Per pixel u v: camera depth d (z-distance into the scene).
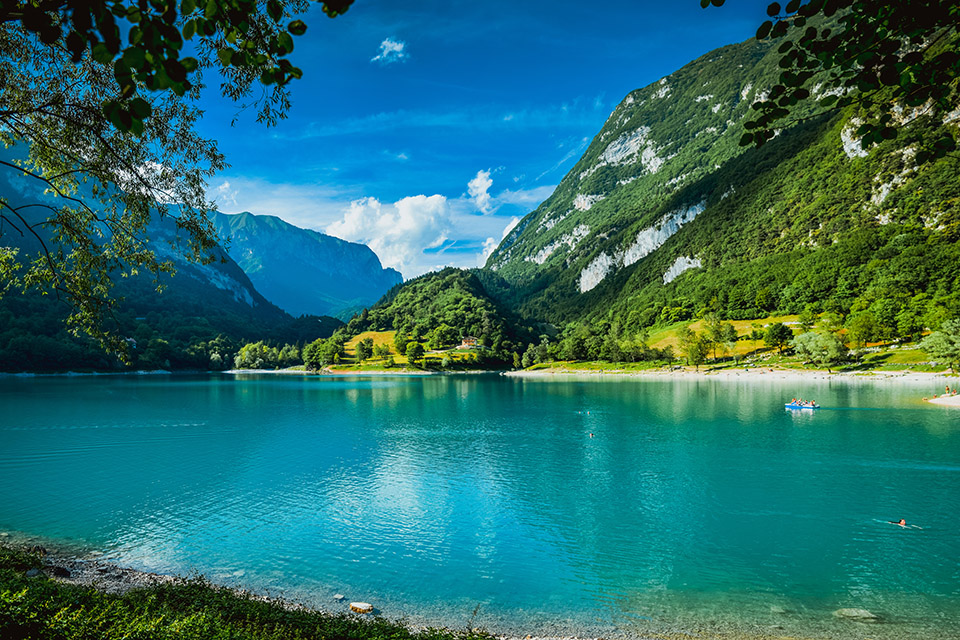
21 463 48.78
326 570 24.66
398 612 20.70
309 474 44.25
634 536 29.28
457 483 41.06
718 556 26.38
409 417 82.81
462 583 23.45
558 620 20.17
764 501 35.47
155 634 11.01
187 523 31.27
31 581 14.35
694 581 23.62
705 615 20.56
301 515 32.97
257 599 20.52
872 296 182.25
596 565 25.36
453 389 144.00
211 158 17.22
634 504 35.22
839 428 63.78
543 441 59.97
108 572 22.70
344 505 35.12
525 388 143.12
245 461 49.53
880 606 21.06
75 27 4.61
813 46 7.05
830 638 18.67
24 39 14.41
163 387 149.00
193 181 17.16
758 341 196.88
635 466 46.44
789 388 119.44
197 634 11.58
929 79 6.87
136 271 17.92
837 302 199.25
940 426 63.19
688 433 63.75
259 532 29.81
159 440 61.34
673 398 106.25
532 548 27.53
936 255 188.00
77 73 14.91
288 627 15.21
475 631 17.92
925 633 18.92
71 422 75.19
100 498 36.84
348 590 22.61
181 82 5.13
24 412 85.50
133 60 4.77
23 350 197.00
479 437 63.06
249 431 67.88
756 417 75.44
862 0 6.68
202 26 5.79
